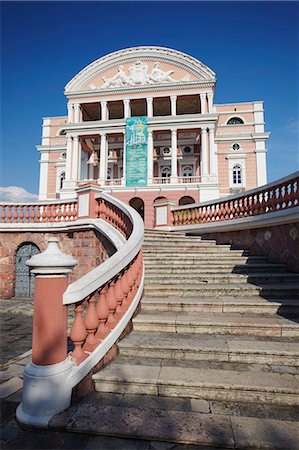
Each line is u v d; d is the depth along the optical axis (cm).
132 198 2525
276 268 678
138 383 315
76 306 315
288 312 486
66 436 255
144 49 2855
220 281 623
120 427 254
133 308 456
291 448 232
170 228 1123
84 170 3284
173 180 2588
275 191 705
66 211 1057
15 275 1128
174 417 270
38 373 279
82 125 2823
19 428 268
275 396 296
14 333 658
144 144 2645
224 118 3353
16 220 1114
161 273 681
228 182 3209
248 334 421
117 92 2839
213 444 239
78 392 301
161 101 2955
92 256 910
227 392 302
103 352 345
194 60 2750
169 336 417
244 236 852
